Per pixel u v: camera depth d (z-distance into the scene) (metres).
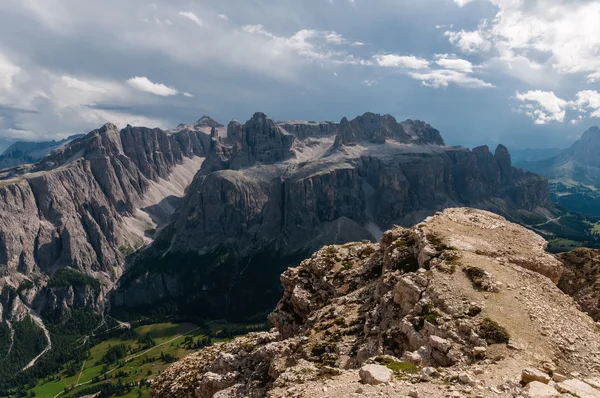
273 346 56.16
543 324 39.50
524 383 29.50
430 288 44.69
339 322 52.09
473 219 67.31
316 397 29.31
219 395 51.47
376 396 27.64
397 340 41.44
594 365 35.00
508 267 49.91
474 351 35.12
